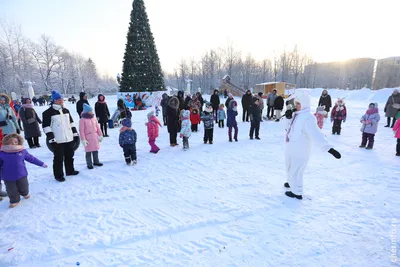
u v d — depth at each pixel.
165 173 5.14
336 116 9.05
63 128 4.73
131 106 20.89
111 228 3.13
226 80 39.16
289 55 58.00
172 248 2.74
